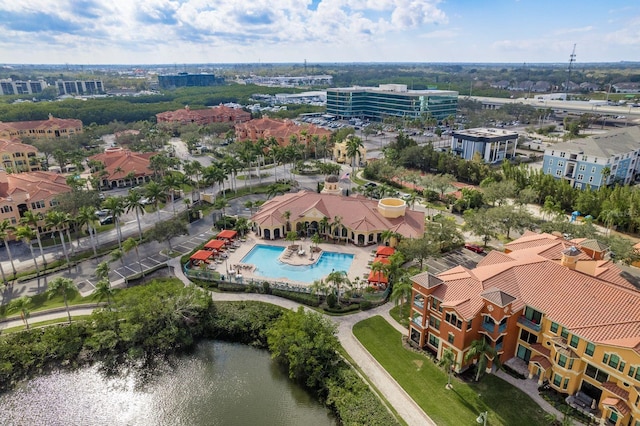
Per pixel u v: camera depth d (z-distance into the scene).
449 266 89.69
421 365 60.78
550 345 55.66
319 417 55.88
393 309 75.12
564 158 142.50
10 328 71.38
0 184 109.81
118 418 57.00
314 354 60.97
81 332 69.81
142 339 69.25
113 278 86.94
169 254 97.31
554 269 61.12
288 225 107.94
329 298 75.19
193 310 72.81
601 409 50.75
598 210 113.50
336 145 191.50
